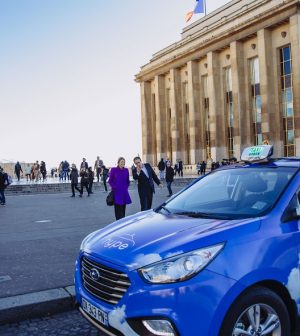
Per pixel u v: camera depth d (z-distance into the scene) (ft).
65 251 27.84
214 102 161.58
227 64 160.86
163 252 11.06
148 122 208.03
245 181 15.37
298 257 11.96
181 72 186.09
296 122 128.88
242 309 10.84
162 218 14.48
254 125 151.12
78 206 60.29
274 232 11.91
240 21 148.66
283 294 11.91
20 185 99.14
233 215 13.51
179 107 185.78
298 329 12.18
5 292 18.95
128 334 10.83
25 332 15.84
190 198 16.52
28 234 35.47
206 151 173.78
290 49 135.85
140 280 10.82
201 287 10.41
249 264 10.98
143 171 38.96
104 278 11.87
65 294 18.29
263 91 139.95
